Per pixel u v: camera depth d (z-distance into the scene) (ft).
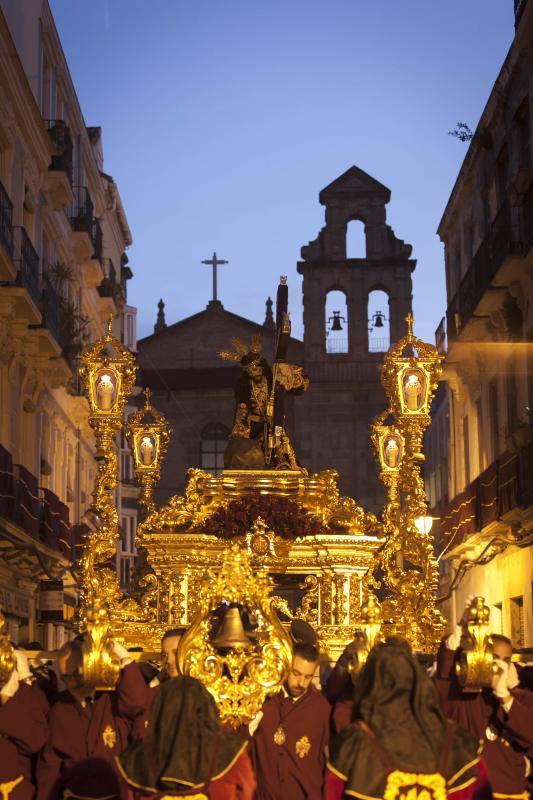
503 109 112.16
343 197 213.05
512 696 30.66
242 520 56.39
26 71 119.14
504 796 30.99
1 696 30.86
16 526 94.63
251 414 61.87
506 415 110.73
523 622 102.63
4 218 99.45
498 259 106.83
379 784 22.65
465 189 131.85
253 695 32.71
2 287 98.78
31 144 113.50
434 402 170.91
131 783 23.90
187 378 213.46
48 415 125.18
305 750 32.37
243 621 34.68
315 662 32.89
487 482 110.93
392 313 209.05
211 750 24.03
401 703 23.36
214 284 225.76
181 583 55.52
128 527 195.11
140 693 30.19
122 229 191.62
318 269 210.38
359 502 203.31
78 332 130.82
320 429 205.77
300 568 56.08
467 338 119.75
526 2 103.30
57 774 30.94
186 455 211.20
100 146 176.14
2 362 102.68
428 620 56.34
